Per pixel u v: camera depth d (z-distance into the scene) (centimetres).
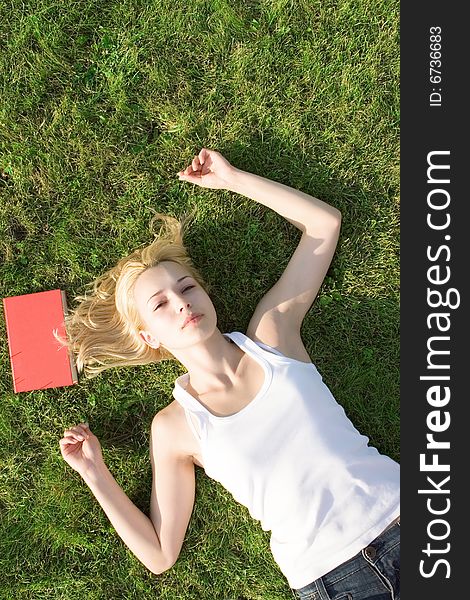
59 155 290
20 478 292
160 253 260
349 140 285
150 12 288
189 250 290
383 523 232
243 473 240
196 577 289
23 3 289
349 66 285
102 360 279
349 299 287
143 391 291
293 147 286
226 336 261
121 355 278
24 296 287
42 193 292
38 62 289
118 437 291
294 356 256
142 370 291
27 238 292
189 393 258
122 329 276
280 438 240
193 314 244
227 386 252
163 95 288
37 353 287
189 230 290
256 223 288
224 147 287
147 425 291
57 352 287
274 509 240
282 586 287
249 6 286
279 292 263
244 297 289
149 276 251
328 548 234
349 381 287
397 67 284
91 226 291
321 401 246
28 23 289
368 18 284
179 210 289
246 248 288
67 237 290
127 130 289
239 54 286
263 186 266
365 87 285
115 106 289
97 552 292
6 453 291
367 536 231
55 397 292
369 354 287
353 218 286
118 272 273
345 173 285
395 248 287
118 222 290
